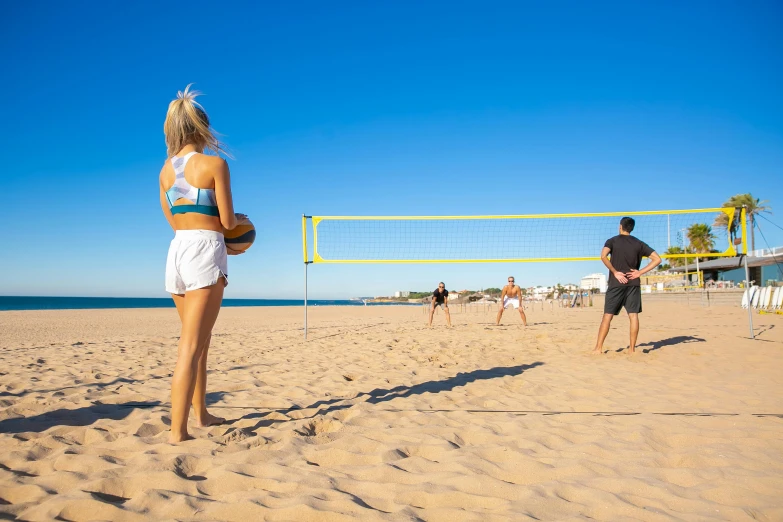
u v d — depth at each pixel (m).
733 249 6.68
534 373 4.10
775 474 1.82
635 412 2.76
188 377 2.13
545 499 1.57
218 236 2.19
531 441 2.21
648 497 1.63
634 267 5.19
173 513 1.42
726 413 2.72
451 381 3.75
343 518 1.41
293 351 5.86
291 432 2.28
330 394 3.29
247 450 2.01
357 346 6.32
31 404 2.87
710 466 1.94
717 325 8.93
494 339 7.04
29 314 20.08
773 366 4.34
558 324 10.36
